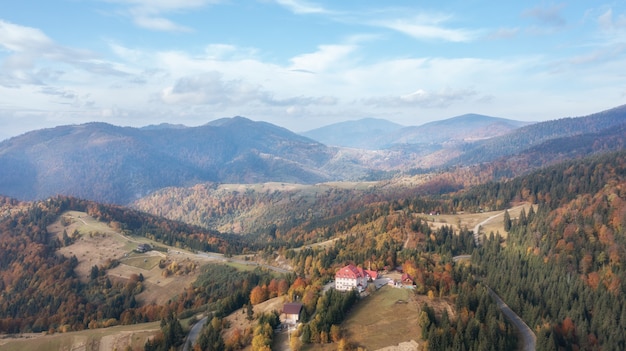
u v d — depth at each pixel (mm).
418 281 184250
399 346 140500
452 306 164375
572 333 162375
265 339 152750
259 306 199375
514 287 187375
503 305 187875
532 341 158125
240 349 161000
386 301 172250
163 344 178375
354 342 144625
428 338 139250
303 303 180625
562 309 173500
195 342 177000
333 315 158000
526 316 172750
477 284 182000
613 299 176125
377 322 156250
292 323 171000
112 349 185250
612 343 154125
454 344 136500
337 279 190125
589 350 155750
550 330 153500
